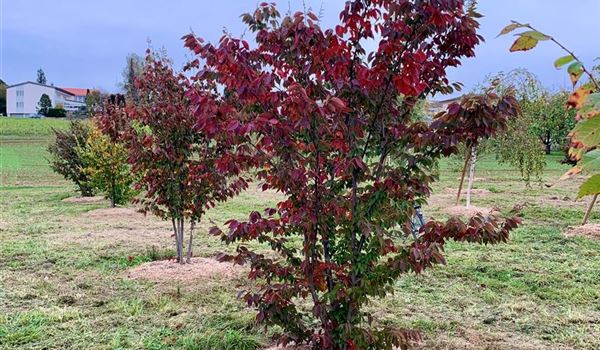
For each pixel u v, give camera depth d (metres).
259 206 12.55
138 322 4.74
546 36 0.88
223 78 2.83
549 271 6.55
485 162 24.09
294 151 2.74
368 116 3.02
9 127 39.31
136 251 7.68
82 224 10.21
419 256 2.72
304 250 2.95
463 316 4.96
